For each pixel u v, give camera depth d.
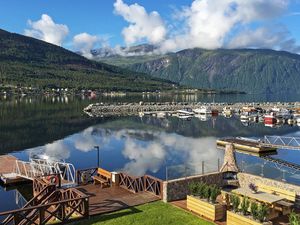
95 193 23.64
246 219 17.12
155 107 131.88
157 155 50.12
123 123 91.06
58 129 77.56
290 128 84.12
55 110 123.38
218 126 87.50
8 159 40.59
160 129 80.19
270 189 21.50
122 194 23.25
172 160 46.53
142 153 51.56
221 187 23.92
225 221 18.58
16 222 18.19
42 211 18.47
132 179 24.41
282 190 20.92
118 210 20.25
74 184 26.30
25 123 86.75
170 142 61.88
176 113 119.00
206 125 89.44
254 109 124.38
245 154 51.69
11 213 18.00
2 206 26.78
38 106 140.75
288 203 19.06
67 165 34.72
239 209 18.22
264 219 17.03
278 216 19.11
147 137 67.56
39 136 67.44
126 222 18.47
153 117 109.00
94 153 51.41
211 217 18.78
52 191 22.53
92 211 20.06
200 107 129.50
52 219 19.52
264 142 58.09
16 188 31.28
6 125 82.62
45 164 36.28
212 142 62.22
